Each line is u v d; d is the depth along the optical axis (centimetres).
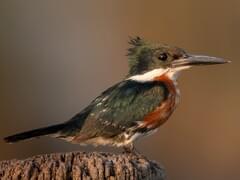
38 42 1947
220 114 1739
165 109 911
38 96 1822
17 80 1823
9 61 1848
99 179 678
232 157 1688
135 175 693
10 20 1928
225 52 1864
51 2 2030
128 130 893
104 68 1966
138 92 902
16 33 1922
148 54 936
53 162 680
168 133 1692
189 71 1762
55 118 1809
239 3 1878
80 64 1956
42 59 1916
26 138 856
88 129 884
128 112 891
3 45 1873
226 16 1878
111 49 1983
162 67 930
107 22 2019
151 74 932
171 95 920
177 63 934
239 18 1877
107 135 891
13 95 1784
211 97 1762
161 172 728
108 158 700
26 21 1961
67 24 2038
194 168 1666
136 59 942
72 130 880
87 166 684
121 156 712
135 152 901
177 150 1689
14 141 852
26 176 669
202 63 934
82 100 1892
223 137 1714
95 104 902
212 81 1770
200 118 1733
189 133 1711
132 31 1930
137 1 1930
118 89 909
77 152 709
